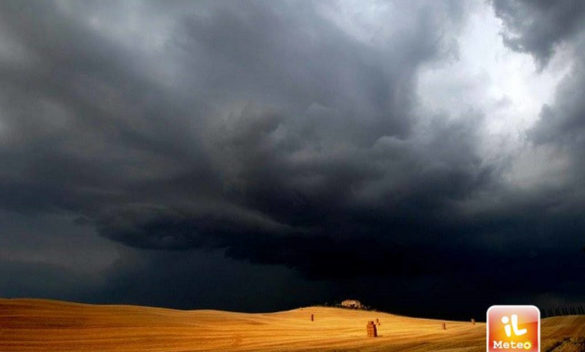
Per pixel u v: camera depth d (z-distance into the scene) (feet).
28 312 200.23
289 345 151.84
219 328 226.58
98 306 258.16
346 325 328.49
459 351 97.30
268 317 381.81
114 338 167.63
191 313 317.63
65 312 212.84
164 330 198.49
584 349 76.13
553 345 83.30
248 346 152.87
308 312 496.64
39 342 150.41
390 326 320.50
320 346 143.84
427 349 113.29
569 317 176.96
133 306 294.25
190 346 155.84
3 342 145.69
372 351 119.65
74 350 140.26
